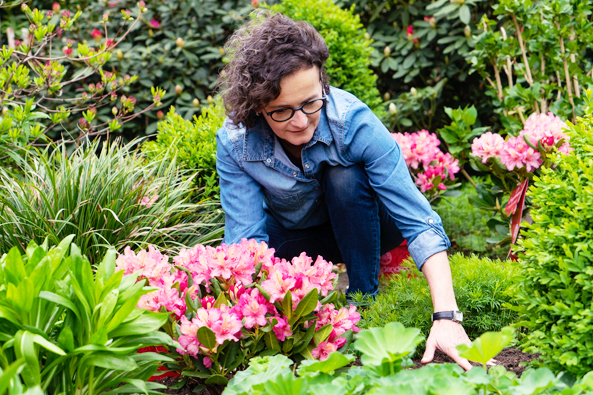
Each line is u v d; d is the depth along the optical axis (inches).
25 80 108.4
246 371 46.1
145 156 123.8
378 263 84.4
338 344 57.5
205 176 110.5
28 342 39.0
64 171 90.4
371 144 70.6
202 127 118.3
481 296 68.8
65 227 85.4
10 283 40.6
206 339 50.1
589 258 46.2
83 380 45.1
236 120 67.2
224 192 76.7
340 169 74.9
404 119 160.1
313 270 56.0
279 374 38.2
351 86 133.7
